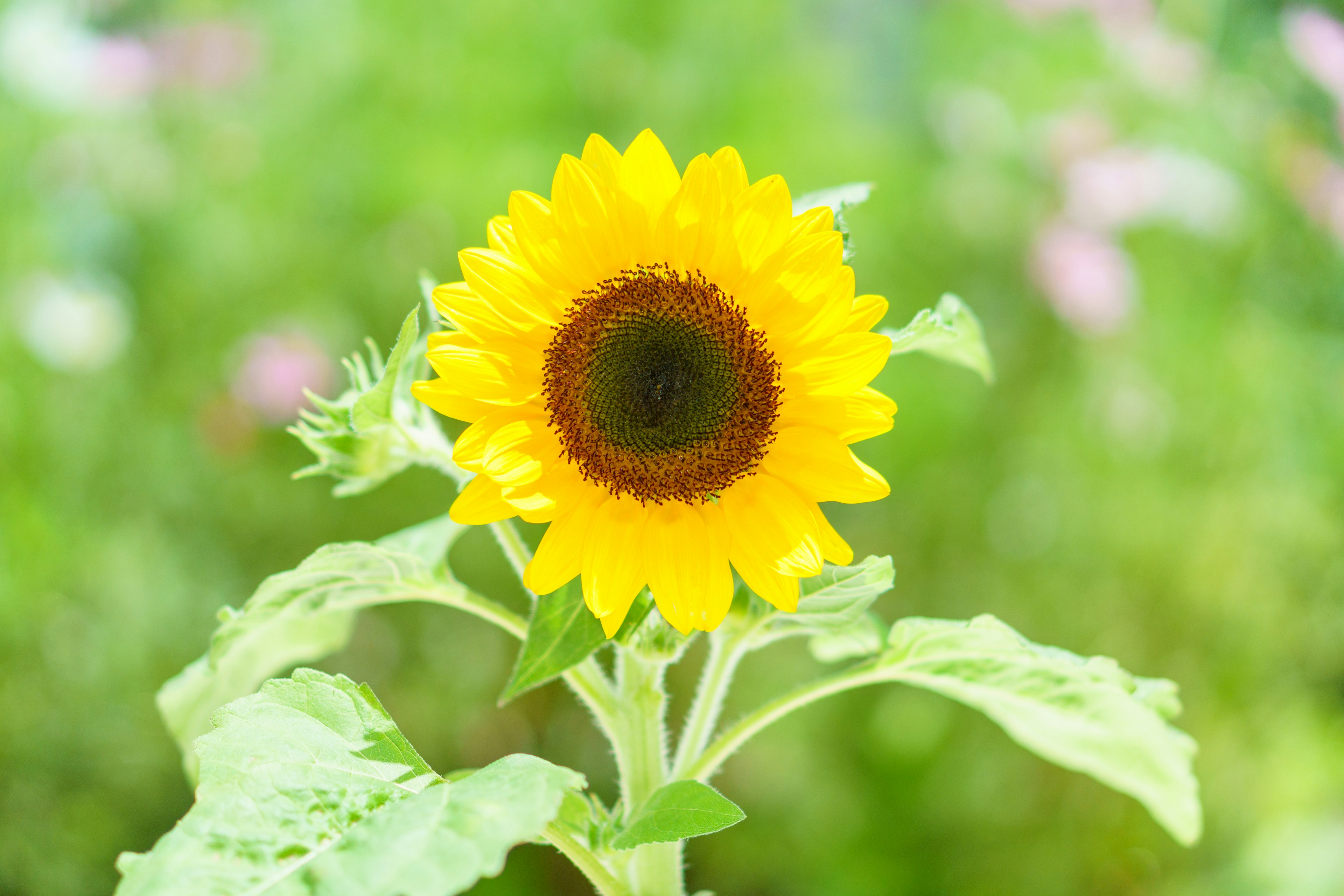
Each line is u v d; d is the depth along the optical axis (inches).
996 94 75.3
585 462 27.1
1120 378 67.3
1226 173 69.0
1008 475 66.3
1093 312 64.6
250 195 66.3
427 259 65.3
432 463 28.8
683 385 27.2
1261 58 72.8
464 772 27.6
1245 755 64.1
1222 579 63.8
